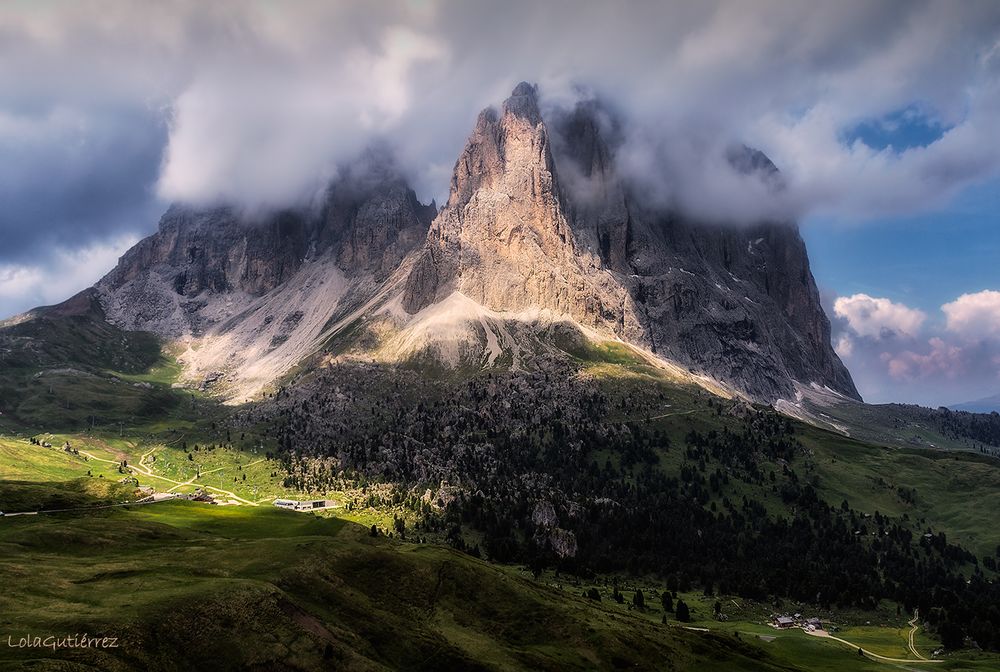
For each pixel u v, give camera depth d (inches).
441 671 6033.5
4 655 4407.0
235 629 5447.8
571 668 6540.4
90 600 5462.6
